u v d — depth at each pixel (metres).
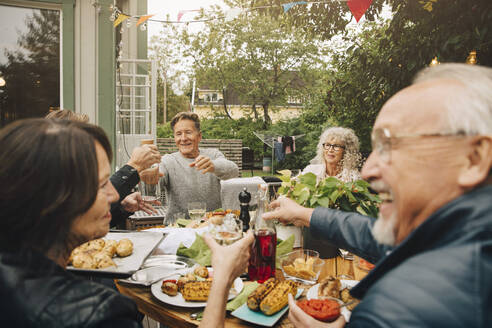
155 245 1.41
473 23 3.24
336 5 4.88
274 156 11.80
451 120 0.47
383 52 5.11
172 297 1.13
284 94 16.02
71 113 1.98
